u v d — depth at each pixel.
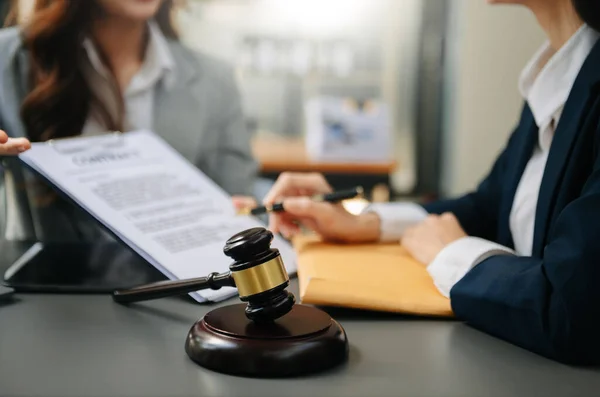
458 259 0.72
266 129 4.00
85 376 0.50
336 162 3.02
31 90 1.11
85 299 0.72
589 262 0.58
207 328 0.54
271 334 0.51
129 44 1.21
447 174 3.55
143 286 0.68
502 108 3.12
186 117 1.34
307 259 0.84
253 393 0.47
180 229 0.81
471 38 3.08
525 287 0.60
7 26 1.13
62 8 1.10
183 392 0.47
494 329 0.62
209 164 1.43
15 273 0.81
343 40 3.92
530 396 0.48
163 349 0.56
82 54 1.14
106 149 0.87
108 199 0.78
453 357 0.56
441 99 3.72
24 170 1.05
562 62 0.84
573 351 0.56
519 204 0.92
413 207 1.08
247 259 0.53
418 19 3.74
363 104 3.15
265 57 3.91
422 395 0.47
